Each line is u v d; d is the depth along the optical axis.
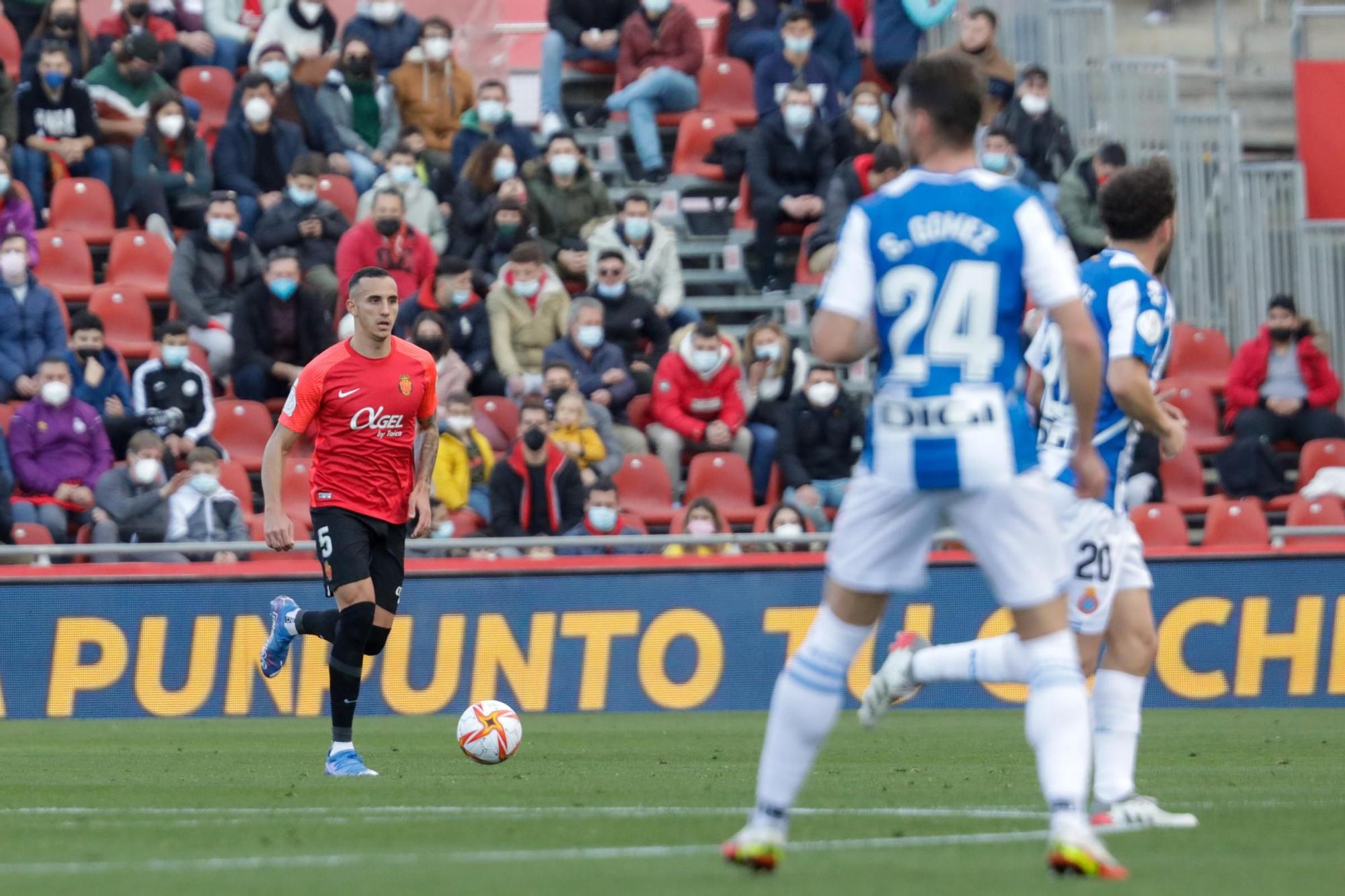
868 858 16.27
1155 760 30.58
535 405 47.72
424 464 28.67
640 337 55.91
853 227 15.09
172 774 27.72
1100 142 65.00
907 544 14.95
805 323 59.09
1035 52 65.62
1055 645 14.95
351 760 27.59
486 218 57.81
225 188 59.12
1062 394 20.31
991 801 22.62
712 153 64.19
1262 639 45.28
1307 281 62.44
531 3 78.00
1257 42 66.81
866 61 68.75
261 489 52.12
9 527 45.59
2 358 51.12
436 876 15.06
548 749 33.47
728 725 40.62
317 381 27.41
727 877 14.90
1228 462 54.62
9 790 24.77
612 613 45.12
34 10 65.44
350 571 27.47
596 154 67.19
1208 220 63.00
